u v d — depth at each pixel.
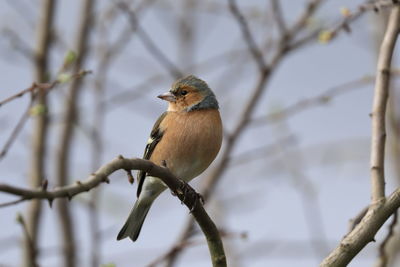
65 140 12.91
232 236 10.31
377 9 8.66
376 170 6.88
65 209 12.50
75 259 12.38
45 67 12.66
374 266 7.83
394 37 7.80
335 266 6.20
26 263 11.62
